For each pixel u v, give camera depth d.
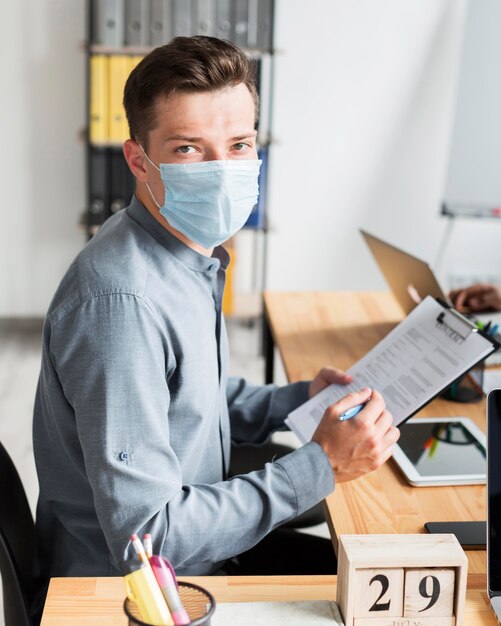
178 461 1.24
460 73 4.06
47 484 1.36
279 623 0.98
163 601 0.84
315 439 1.26
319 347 2.10
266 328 2.55
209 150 1.22
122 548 1.13
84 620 1.02
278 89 4.19
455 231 4.41
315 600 1.03
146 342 1.15
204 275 1.30
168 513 1.15
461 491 1.38
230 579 1.11
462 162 4.17
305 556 1.54
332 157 4.30
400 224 4.40
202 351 1.27
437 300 1.54
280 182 4.33
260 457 1.88
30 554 1.40
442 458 1.47
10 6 3.98
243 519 1.20
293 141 4.27
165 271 1.23
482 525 1.27
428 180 4.33
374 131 4.27
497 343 1.33
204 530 1.17
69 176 4.23
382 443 1.25
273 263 4.45
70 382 1.15
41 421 1.34
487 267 4.46
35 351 4.06
